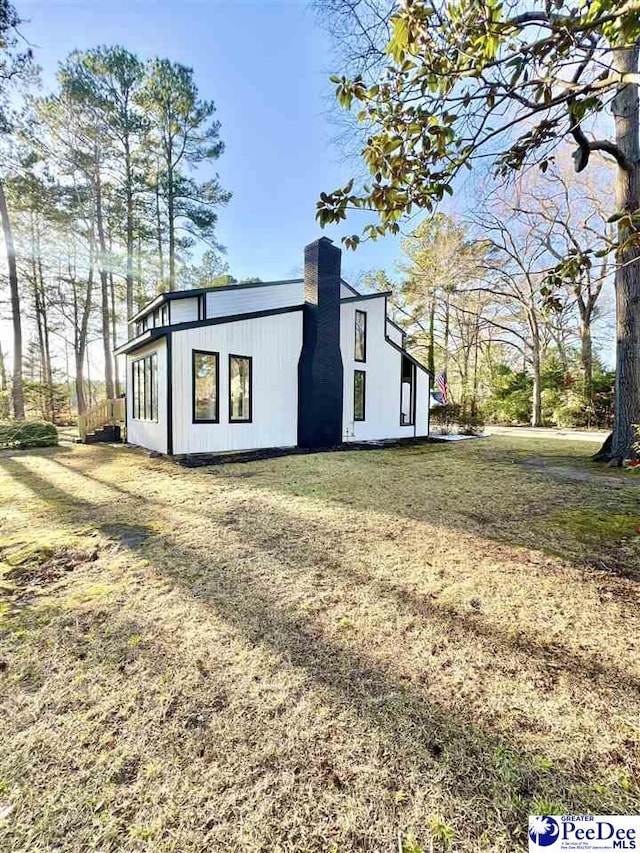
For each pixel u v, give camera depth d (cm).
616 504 465
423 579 280
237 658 197
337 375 1075
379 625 225
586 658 196
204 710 164
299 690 175
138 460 826
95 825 120
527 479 612
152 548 337
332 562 309
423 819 122
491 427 1959
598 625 223
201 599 253
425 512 436
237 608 242
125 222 1836
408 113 214
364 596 257
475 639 212
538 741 149
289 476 642
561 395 1962
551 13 181
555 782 133
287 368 1021
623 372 714
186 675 185
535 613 236
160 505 470
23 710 164
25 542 348
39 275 2038
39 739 150
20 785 133
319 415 1039
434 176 232
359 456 877
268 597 256
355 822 121
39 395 2203
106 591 263
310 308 1040
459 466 738
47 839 117
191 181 1855
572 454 909
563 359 2203
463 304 2075
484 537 360
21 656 198
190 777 135
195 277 2094
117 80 1619
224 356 899
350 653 201
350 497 502
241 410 942
